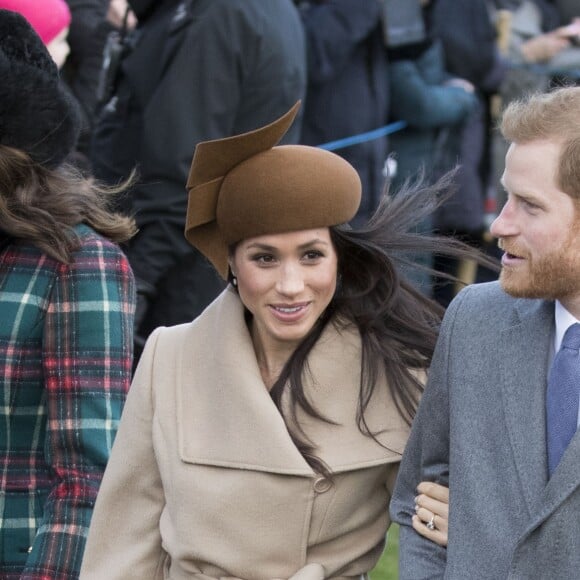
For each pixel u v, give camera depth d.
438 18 20.42
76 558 9.11
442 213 20.95
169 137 15.18
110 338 9.27
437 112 20.08
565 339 7.60
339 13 18.81
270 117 15.57
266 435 8.76
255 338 9.20
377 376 8.92
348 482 8.77
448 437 8.24
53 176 9.62
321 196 8.48
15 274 9.36
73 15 18.77
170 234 15.29
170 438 9.03
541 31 22.45
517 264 7.41
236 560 8.74
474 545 7.65
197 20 15.12
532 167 7.27
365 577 9.13
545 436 7.55
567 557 7.27
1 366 9.26
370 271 9.02
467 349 7.98
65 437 9.18
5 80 9.33
